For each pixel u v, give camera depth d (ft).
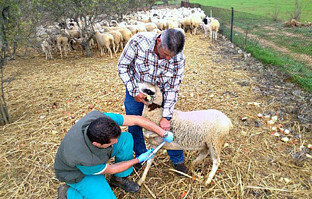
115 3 27.89
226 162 11.10
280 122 13.73
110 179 10.01
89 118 7.98
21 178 10.89
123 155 9.22
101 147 7.39
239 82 19.10
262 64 22.81
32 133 13.89
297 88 17.65
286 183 9.93
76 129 7.62
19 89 19.83
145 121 8.94
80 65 25.59
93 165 7.57
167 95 8.91
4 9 13.76
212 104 15.96
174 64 8.36
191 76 20.62
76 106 16.58
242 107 15.40
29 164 11.60
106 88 19.13
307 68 22.40
